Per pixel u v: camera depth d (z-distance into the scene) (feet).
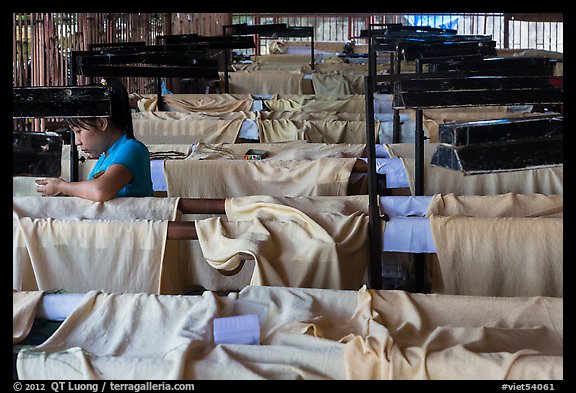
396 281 8.94
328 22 38.32
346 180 9.94
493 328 4.70
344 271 6.92
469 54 14.05
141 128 14.96
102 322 5.03
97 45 14.30
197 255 8.52
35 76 14.82
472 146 5.32
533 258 6.64
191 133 14.93
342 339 4.69
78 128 7.89
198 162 10.30
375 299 5.19
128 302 5.15
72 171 10.01
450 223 6.78
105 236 6.90
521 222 6.70
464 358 4.22
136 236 6.88
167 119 15.31
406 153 11.57
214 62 13.76
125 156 7.84
